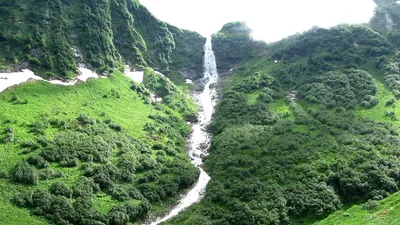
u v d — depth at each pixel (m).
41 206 82.19
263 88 160.75
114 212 86.31
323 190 90.19
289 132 121.56
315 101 140.75
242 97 156.12
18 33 145.38
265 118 135.00
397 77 143.00
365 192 88.44
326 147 107.88
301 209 86.69
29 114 112.00
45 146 100.12
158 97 160.38
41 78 135.00
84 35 162.75
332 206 86.00
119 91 147.62
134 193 95.19
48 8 161.12
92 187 92.19
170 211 95.81
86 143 105.69
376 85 141.75
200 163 119.38
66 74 141.62
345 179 91.06
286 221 84.62
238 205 89.69
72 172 95.19
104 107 132.62
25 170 88.81
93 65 156.25
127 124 127.38
